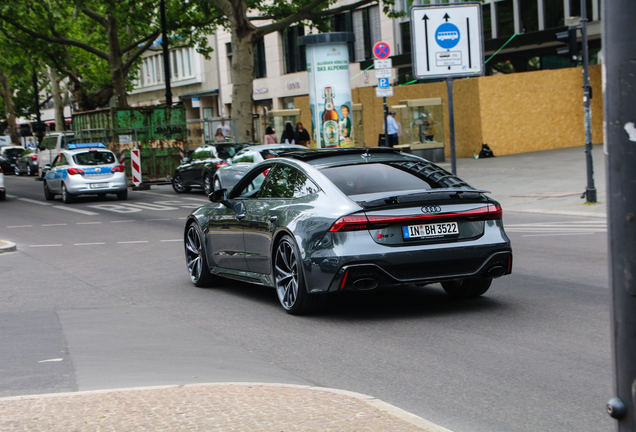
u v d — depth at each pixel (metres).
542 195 17.95
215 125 32.72
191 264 9.50
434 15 14.52
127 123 30.33
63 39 37.00
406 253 6.71
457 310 7.28
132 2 33.88
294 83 47.47
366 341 6.23
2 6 34.03
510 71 34.81
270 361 5.73
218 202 8.70
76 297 8.93
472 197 7.02
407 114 29.39
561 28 31.02
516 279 8.77
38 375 5.49
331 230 6.76
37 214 20.61
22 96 67.81
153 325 7.22
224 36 55.53
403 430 3.85
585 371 5.11
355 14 41.78
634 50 2.58
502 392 4.74
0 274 10.92
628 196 2.63
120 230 16.06
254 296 8.58
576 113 31.56
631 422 2.69
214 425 3.98
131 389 4.76
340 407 4.26
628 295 2.66
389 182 7.23
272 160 8.18
